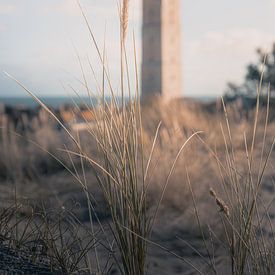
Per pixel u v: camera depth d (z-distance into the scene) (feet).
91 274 10.05
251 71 65.77
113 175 9.36
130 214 9.19
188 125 31.86
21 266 9.45
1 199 13.88
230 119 33.53
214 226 14.82
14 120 45.65
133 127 9.37
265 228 13.96
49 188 20.42
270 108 48.26
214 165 20.92
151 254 13.01
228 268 11.91
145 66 57.52
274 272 9.96
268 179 19.36
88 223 14.89
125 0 9.00
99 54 9.38
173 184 17.87
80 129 26.73
